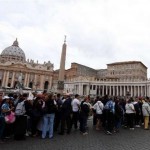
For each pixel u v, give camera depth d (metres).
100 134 12.63
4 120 9.91
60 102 13.30
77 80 98.12
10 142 9.70
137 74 102.06
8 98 10.62
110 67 111.88
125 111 16.23
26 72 121.81
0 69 117.75
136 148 9.31
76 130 13.74
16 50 147.75
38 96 11.36
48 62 131.88
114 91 90.94
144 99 17.16
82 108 12.75
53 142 9.95
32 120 11.30
